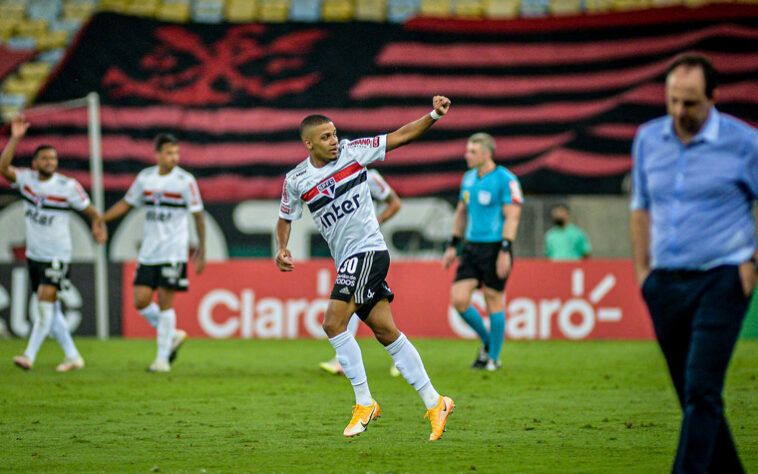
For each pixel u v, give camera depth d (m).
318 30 77.31
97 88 72.69
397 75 73.94
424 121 17.81
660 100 69.00
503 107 70.62
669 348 13.10
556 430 19.36
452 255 32.75
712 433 12.07
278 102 72.88
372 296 17.88
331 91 73.50
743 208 12.55
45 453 16.84
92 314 48.69
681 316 12.70
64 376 30.39
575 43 74.19
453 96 71.75
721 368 12.26
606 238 56.16
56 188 31.97
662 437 18.45
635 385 27.64
